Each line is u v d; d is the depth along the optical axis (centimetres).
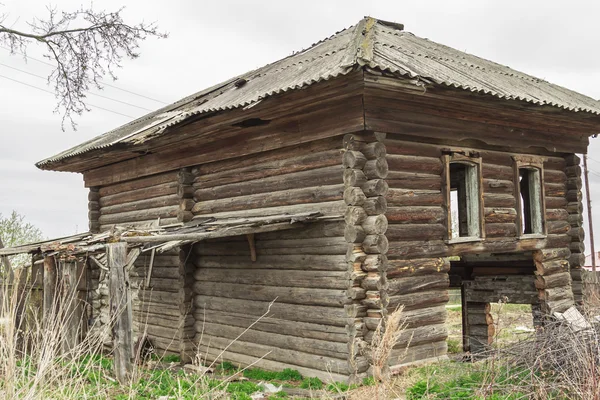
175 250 1223
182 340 1157
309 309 954
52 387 527
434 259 944
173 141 1145
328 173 931
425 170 953
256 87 1092
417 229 926
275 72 1159
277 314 1009
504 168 1080
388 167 901
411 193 927
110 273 846
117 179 1407
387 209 891
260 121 1001
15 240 1880
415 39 1234
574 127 1158
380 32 1157
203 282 1166
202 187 1180
